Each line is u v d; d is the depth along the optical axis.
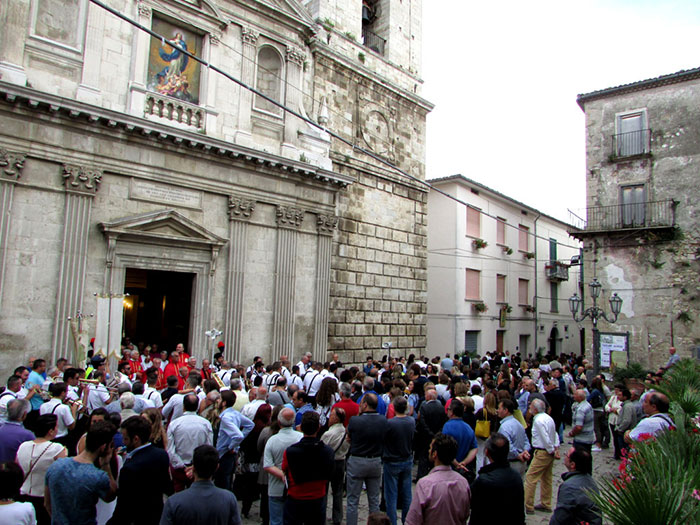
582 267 25.16
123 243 14.41
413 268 23.03
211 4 16.52
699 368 13.17
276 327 17.36
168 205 15.31
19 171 12.69
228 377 11.71
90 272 13.79
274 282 17.55
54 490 4.62
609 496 4.51
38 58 13.45
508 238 32.78
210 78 16.48
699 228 22.28
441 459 5.04
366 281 20.84
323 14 20.52
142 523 4.95
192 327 15.78
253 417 8.00
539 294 36.03
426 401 8.90
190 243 15.67
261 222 17.39
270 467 6.42
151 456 5.17
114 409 7.86
